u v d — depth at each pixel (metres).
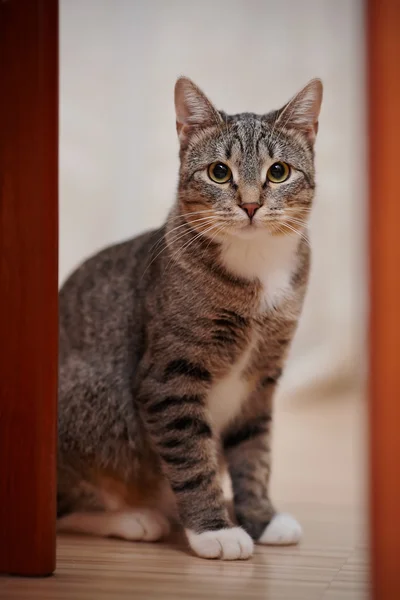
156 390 2.12
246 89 4.86
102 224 4.86
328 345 4.93
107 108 4.83
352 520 2.49
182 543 2.16
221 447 2.35
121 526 2.18
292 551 2.08
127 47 4.82
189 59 4.85
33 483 1.74
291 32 4.82
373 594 1.28
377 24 1.25
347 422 4.61
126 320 2.31
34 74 1.68
